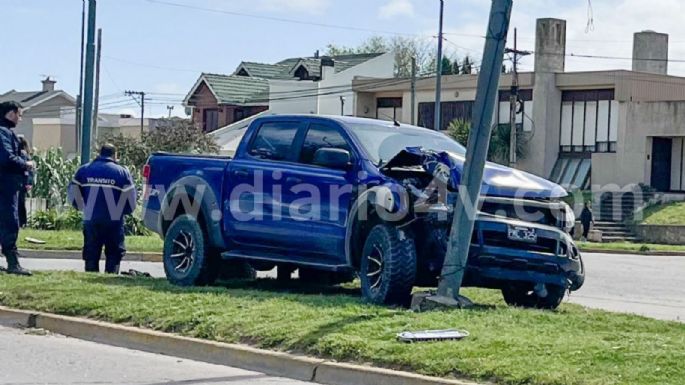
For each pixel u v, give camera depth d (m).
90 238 14.49
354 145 11.60
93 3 22.28
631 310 13.98
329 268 11.61
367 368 8.39
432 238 11.05
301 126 12.26
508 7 10.55
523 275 10.97
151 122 66.19
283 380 8.70
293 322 9.65
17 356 9.49
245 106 60.97
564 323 9.97
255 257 12.22
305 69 62.06
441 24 40.09
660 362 8.09
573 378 7.63
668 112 45.59
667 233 40.59
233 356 9.27
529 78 49.50
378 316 9.84
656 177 46.88
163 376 8.77
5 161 12.88
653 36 53.97
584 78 48.34
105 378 8.63
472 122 10.55
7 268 13.34
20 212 13.38
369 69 60.97
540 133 49.06
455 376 8.03
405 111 53.69
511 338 8.91
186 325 10.00
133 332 10.11
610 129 48.09
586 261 27.67
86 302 11.03
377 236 10.93
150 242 23.06
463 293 13.15
